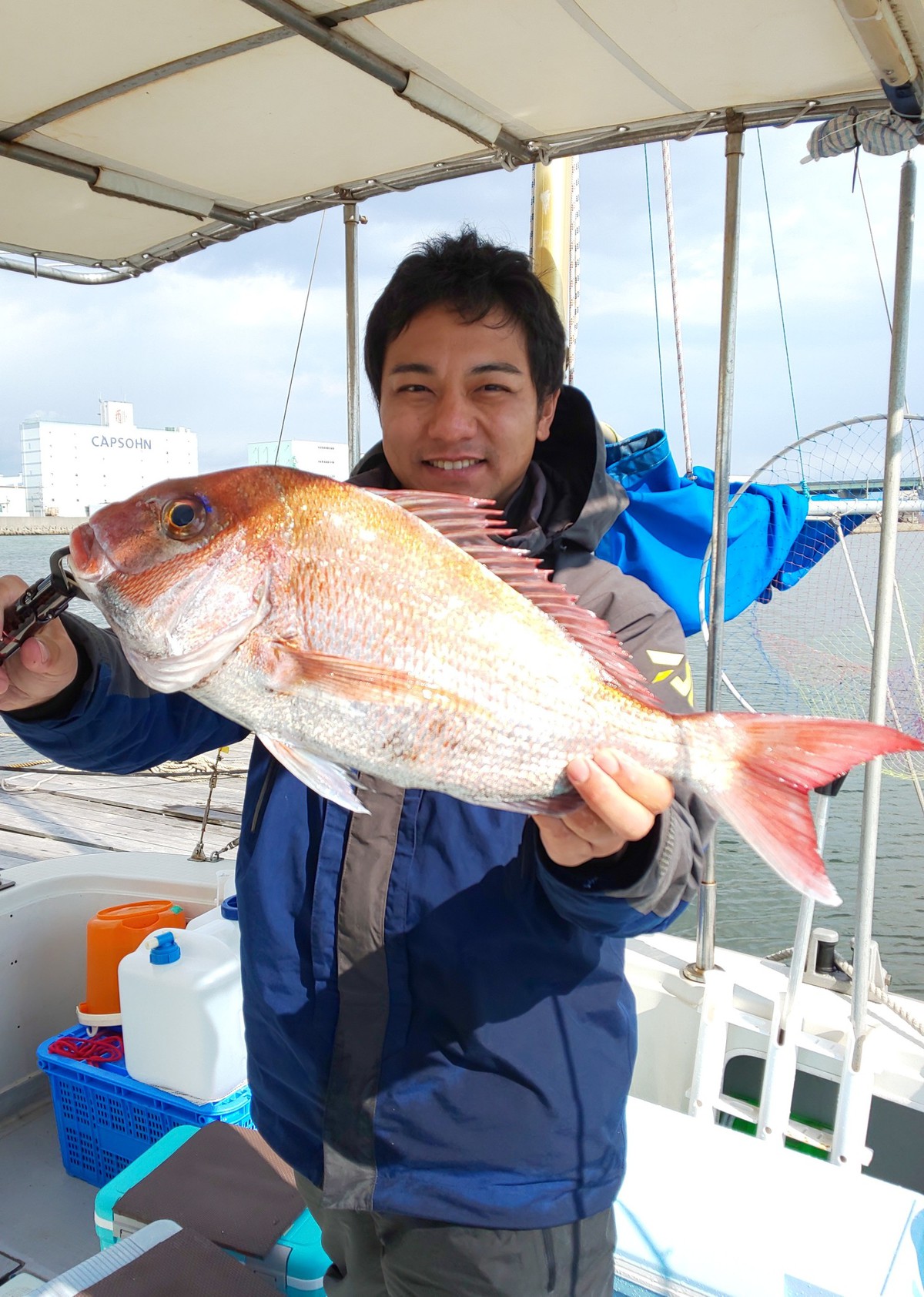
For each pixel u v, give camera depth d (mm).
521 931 1556
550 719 1377
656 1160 2416
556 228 3820
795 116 2861
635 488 3756
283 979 1665
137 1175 2527
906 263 2533
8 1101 3605
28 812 7062
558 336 1813
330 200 3670
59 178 3291
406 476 1826
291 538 1308
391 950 1577
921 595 3361
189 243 4051
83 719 1635
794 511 3643
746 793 1372
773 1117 2846
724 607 3164
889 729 1326
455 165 3367
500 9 2295
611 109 2916
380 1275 1771
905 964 5578
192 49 2480
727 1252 2113
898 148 2723
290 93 2768
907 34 2090
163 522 1295
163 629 1291
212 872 3902
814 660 3385
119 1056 3232
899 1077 2848
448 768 1346
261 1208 2344
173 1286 1959
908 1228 2195
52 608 1422
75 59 2521
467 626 1353
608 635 1459
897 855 6477
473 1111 1553
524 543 1726
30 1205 3131
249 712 1315
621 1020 1660
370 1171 1587
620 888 1270
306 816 1708
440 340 1713
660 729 1400
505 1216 1534
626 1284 2113
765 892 6523
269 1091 1742
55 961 3787
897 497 2598
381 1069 1585
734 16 2332
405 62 2564
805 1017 3029
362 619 1315
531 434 1786
